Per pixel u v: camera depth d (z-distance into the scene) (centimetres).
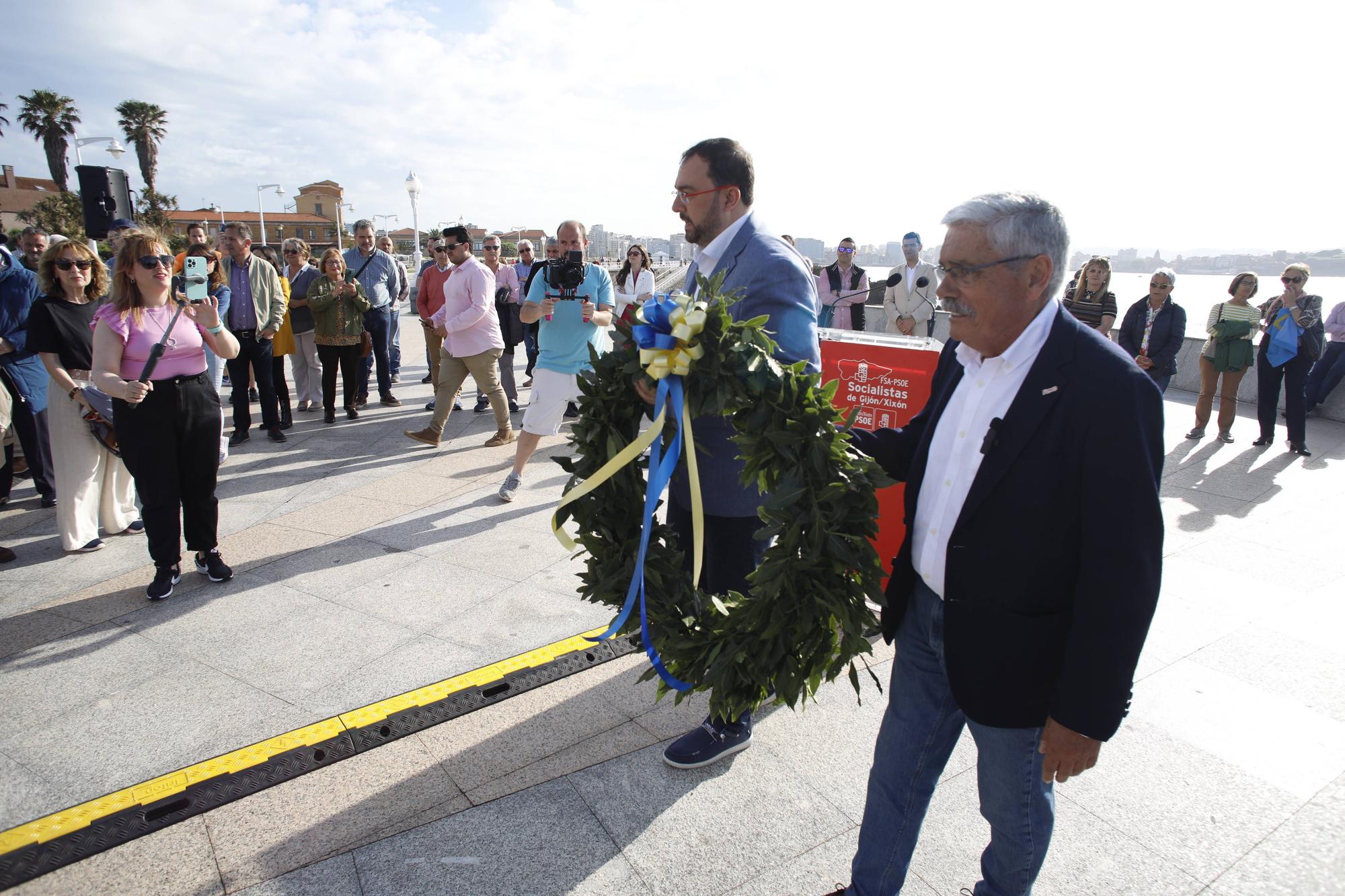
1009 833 170
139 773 255
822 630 208
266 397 683
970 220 147
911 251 803
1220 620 368
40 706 292
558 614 366
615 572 231
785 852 226
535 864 220
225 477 587
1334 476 618
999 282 147
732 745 265
